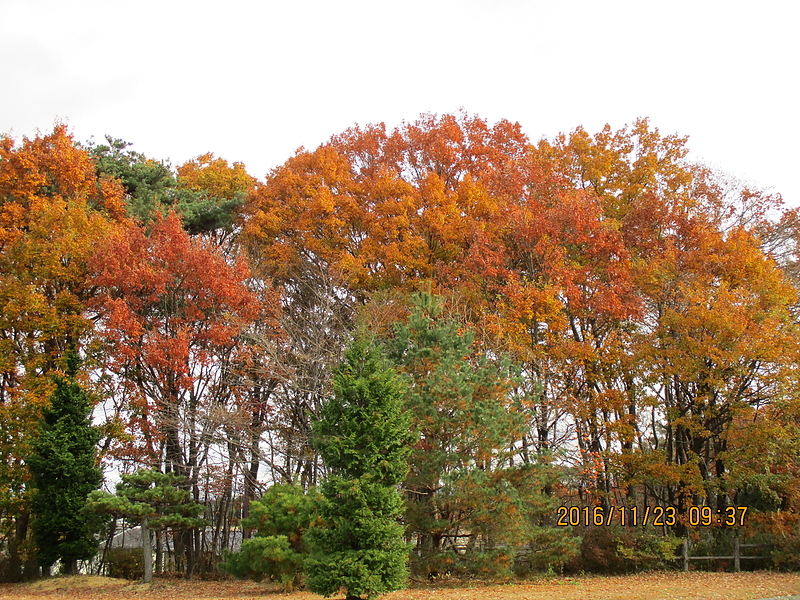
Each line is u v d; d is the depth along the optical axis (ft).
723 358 71.31
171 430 82.38
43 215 82.69
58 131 91.15
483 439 61.41
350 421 49.49
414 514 60.59
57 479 70.59
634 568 72.69
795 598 48.98
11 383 84.48
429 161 103.50
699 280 77.51
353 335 73.51
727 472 75.25
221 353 88.74
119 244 79.51
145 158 109.50
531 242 85.81
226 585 69.15
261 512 64.18
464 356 66.13
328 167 98.27
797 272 88.89
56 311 81.10
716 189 93.50
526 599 49.32
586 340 80.23
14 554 75.77
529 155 98.58
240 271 85.40
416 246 89.25
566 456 73.97
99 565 85.81
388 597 51.34
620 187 97.60
